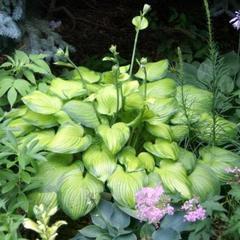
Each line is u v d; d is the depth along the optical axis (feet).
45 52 13.71
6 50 13.55
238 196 9.68
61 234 11.02
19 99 12.37
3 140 9.97
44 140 11.09
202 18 19.07
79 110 11.14
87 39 18.69
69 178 10.57
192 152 11.62
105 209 10.35
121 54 18.02
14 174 9.98
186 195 10.23
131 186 10.26
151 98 11.34
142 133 11.62
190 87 12.87
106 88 11.47
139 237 10.19
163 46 17.74
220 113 12.69
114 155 10.72
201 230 9.57
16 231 9.38
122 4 20.90
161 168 10.92
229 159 11.34
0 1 12.62
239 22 11.91
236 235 9.57
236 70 14.37
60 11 19.57
